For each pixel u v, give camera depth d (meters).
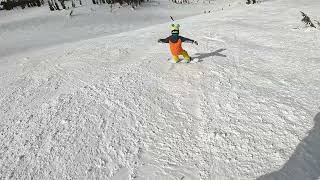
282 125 4.04
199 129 4.14
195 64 5.95
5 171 3.83
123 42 8.23
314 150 3.62
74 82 5.85
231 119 4.26
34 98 5.47
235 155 3.65
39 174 3.72
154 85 5.32
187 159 3.68
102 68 6.32
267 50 6.38
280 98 4.61
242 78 5.27
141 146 3.96
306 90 4.77
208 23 9.47
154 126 4.29
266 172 3.38
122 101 4.94
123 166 3.68
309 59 5.79
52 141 4.24
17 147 4.21
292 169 3.38
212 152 3.74
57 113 4.85
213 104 4.62
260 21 8.98
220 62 5.93
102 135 4.23
